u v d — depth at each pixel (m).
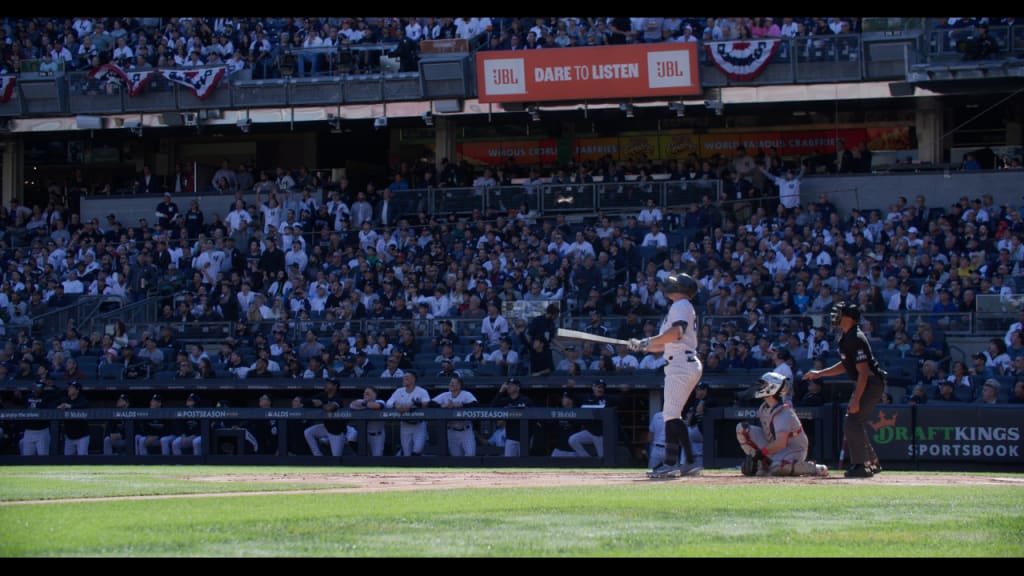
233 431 30.56
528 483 15.70
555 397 32.72
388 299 37.91
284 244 42.91
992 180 42.62
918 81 42.91
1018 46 41.75
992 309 32.31
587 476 18.30
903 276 34.16
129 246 44.66
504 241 41.56
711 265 36.59
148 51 51.84
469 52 48.28
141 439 31.41
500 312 36.06
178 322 38.78
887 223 37.75
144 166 57.56
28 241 49.16
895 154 48.91
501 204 44.50
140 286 42.38
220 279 41.91
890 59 43.62
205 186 52.84
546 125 53.78
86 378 36.25
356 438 30.69
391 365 33.41
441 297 37.75
